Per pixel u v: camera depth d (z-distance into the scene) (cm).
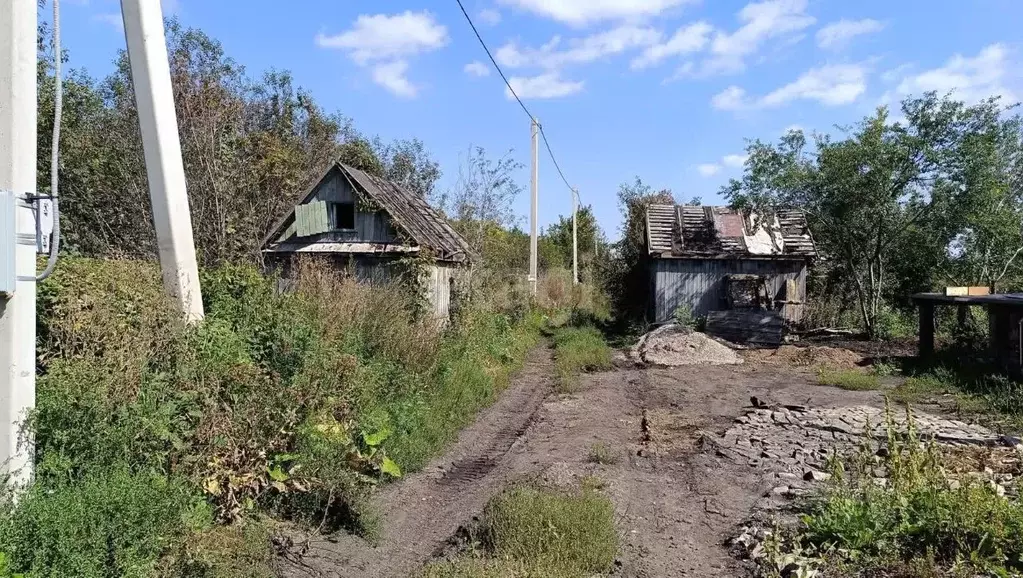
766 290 2209
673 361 1748
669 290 2252
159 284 695
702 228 2323
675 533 627
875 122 2022
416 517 667
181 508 493
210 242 1430
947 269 2253
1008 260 2159
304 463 610
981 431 974
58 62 481
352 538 603
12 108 452
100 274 643
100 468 479
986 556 519
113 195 1414
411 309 1264
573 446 923
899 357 1752
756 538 600
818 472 789
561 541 553
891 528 566
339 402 682
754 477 786
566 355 1720
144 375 572
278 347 751
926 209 2034
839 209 2106
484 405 1167
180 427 562
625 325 2470
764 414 1125
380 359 966
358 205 1523
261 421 605
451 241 1748
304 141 2409
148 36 697
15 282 443
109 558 424
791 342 2086
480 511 668
